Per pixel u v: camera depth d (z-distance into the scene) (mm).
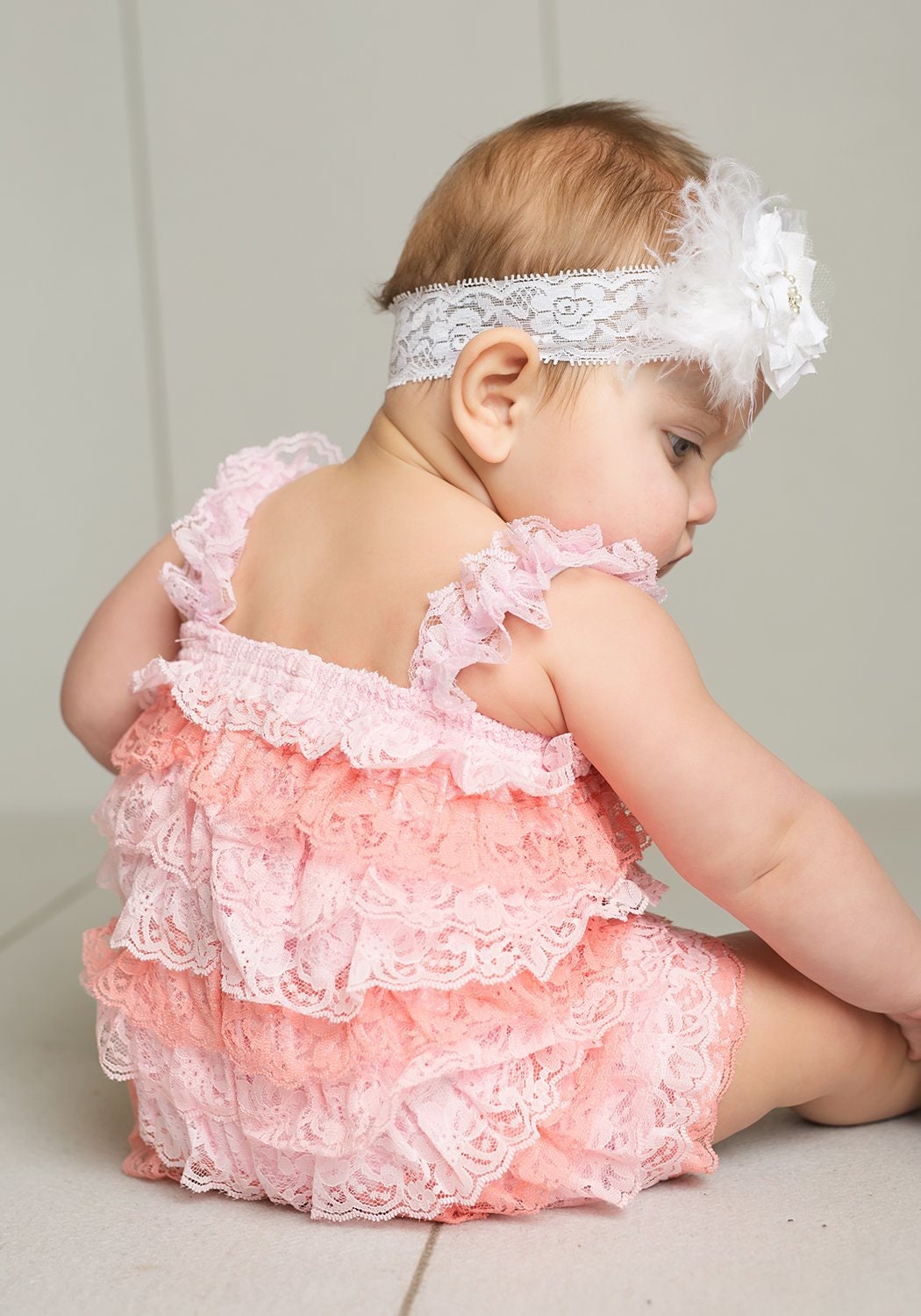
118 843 1083
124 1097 1324
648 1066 1000
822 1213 990
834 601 3166
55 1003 1653
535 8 3148
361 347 3279
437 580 1005
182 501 3365
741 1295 869
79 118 3301
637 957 1031
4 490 3369
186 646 1147
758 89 3072
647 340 1042
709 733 984
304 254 3275
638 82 3121
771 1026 1048
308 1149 966
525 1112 963
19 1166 1152
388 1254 949
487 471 1076
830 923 1019
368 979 935
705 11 3080
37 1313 884
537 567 968
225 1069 1012
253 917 974
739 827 988
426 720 984
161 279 3318
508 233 1075
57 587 3387
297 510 1133
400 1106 956
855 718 3184
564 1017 972
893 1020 1129
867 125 3047
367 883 946
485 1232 979
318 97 3238
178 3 3262
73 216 3322
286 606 1079
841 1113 1157
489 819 971
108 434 3359
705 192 1069
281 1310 873
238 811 995
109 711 1279
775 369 1099
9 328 3344
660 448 1069
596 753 990
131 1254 966
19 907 2219
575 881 980
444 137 3209
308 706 1004
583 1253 938
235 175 3279
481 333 1044
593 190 1076
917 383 3096
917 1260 911
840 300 3090
